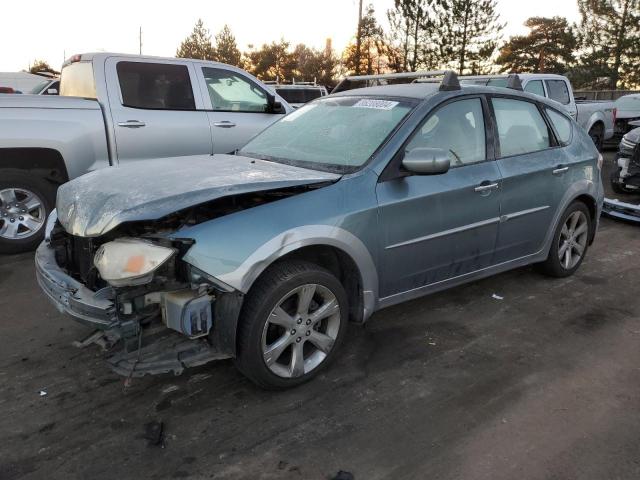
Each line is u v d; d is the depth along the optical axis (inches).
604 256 228.8
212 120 262.8
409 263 143.0
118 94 240.1
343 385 129.0
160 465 102.3
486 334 155.6
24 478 98.7
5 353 143.1
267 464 102.7
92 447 107.0
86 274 124.5
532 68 1784.0
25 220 223.5
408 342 150.3
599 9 1544.0
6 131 210.2
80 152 227.9
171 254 108.3
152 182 124.9
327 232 123.0
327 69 2172.7
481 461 103.5
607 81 1590.8
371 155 138.6
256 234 114.0
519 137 173.2
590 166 194.5
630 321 165.2
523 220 171.0
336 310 129.4
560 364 139.5
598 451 106.3
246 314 116.0
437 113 149.6
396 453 105.8
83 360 139.8
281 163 149.4
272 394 125.0
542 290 188.4
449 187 146.7
